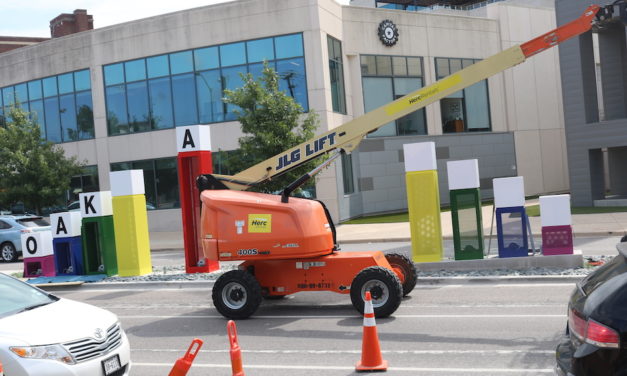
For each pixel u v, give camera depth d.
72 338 6.88
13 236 25.28
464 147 37.66
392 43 34.78
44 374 6.55
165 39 31.92
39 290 8.33
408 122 35.94
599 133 28.94
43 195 30.61
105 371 7.05
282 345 9.40
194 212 17.12
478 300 11.54
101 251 17.33
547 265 13.88
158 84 32.22
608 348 4.70
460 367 7.68
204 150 17.05
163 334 10.71
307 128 23.66
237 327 10.85
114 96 33.28
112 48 33.09
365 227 27.30
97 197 17.20
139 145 32.75
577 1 29.03
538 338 8.72
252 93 23.28
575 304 5.16
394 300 10.43
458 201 14.66
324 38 29.97
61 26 47.50
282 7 29.83
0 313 7.41
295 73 29.78
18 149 30.83
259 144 23.22
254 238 11.28
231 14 30.66
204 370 8.32
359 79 33.62
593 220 23.12
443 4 54.19
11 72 36.62
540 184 41.12
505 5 39.59
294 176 22.62
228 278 11.27
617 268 5.20
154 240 28.95
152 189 32.69
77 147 34.41
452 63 37.47
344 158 31.77
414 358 8.21
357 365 7.91
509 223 21.72
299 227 11.11
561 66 30.03
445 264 14.61
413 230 14.98
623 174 31.55
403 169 35.22
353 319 10.77
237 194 11.81
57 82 34.94
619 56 30.72
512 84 40.09
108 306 13.75
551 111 42.03
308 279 11.48
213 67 31.09
